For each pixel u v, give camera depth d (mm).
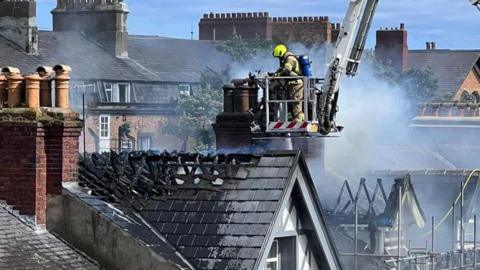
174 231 37031
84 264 35719
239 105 48375
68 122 36531
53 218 36500
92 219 36250
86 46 144500
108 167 38781
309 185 38312
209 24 175125
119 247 36062
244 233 36562
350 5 50406
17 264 34438
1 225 35781
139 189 38469
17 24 136250
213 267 35906
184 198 37969
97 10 146000
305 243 38812
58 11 147000
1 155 36656
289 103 47375
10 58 135125
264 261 36406
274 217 36781
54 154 36562
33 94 36688
